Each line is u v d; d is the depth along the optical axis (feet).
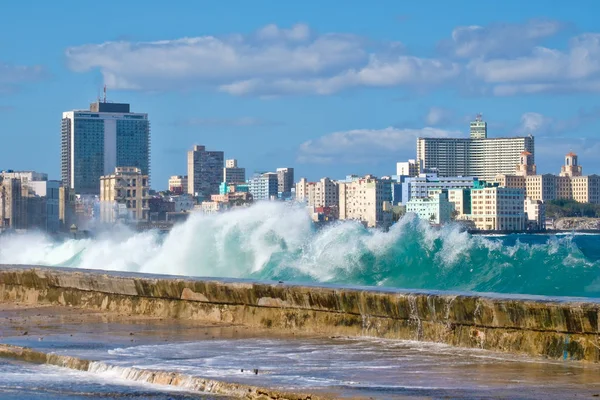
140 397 60.34
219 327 87.86
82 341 80.69
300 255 148.15
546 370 63.77
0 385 65.46
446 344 74.74
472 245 135.54
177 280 96.22
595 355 66.28
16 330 88.79
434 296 75.82
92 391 62.54
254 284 89.15
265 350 74.33
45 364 73.67
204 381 62.13
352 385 59.62
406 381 60.75
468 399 55.06
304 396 56.95
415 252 138.00
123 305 101.91
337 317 82.64
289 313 86.17
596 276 124.26
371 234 145.28
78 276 108.17
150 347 76.84
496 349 71.61
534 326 69.82
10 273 117.91
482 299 72.74
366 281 138.10
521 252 131.64
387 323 79.36
